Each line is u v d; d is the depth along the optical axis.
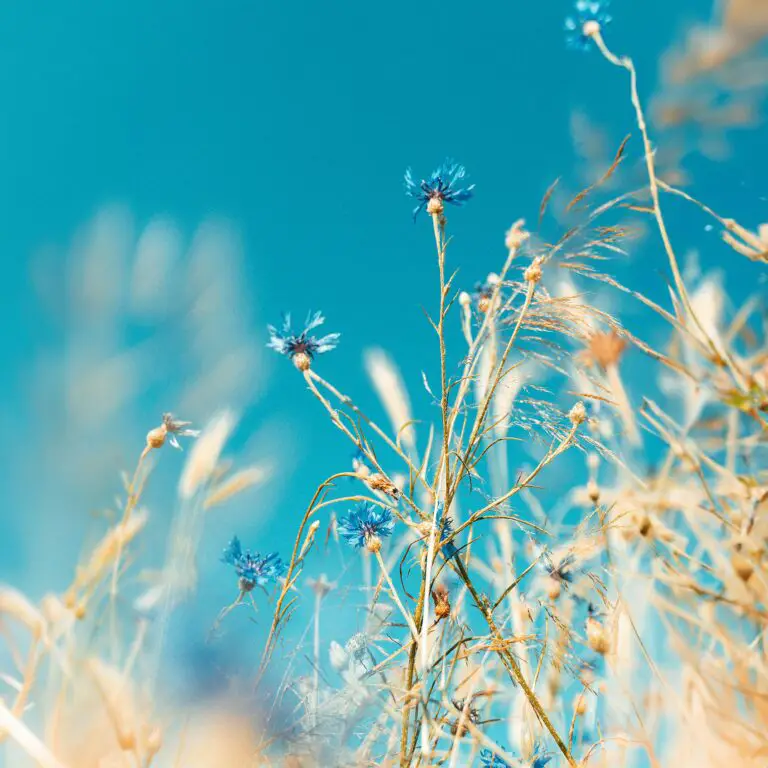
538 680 0.84
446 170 0.83
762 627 0.76
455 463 0.82
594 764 0.80
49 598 0.73
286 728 0.73
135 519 0.74
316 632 0.79
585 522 0.81
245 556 0.78
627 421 0.81
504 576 0.85
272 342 0.82
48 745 0.72
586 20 0.85
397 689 0.76
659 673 0.76
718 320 0.82
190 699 0.73
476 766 0.79
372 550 0.81
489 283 0.86
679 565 0.77
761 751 0.73
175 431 0.74
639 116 0.81
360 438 0.81
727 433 0.80
